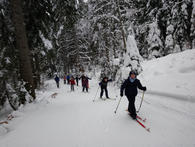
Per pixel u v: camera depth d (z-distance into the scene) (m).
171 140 2.88
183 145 2.68
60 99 8.51
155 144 2.75
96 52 20.31
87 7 16.89
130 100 4.14
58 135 3.38
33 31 8.16
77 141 3.03
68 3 7.16
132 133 3.26
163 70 7.72
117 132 3.36
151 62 9.91
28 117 4.88
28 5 7.13
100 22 13.11
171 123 3.68
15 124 4.30
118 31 13.20
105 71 15.39
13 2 6.20
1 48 6.07
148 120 3.97
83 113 5.01
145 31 13.13
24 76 6.71
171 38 10.77
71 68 27.64
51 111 5.54
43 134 3.48
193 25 9.19
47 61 13.66
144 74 8.80
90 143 2.92
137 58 9.81
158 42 11.88
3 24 6.66
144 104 5.56
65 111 5.43
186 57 7.29
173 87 5.88
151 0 12.25
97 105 6.09
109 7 12.33
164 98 5.66
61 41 23.12
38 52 11.13
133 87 4.12
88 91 11.60
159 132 3.24
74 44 23.52
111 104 6.07
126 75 9.98
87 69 28.64
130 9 12.49
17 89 6.03
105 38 15.26
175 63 7.50
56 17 7.73
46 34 9.63
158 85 6.72
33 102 6.54
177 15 10.32
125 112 4.80
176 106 4.75
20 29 6.45
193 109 4.26
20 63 6.71
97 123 3.98
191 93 4.92
